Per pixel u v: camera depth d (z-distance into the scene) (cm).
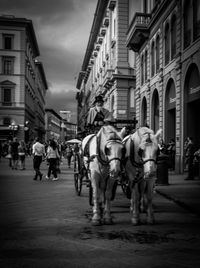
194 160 1664
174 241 604
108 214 732
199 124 1947
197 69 1816
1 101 6316
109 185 727
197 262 496
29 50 7131
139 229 689
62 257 511
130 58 3488
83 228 694
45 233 654
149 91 2664
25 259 502
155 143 665
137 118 3036
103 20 4531
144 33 2688
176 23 2091
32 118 7919
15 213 856
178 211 899
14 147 2558
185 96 1972
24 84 6406
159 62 2448
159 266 477
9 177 1919
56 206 958
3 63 6341
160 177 1426
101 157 708
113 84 3628
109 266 474
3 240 605
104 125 770
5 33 6331
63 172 2350
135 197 726
